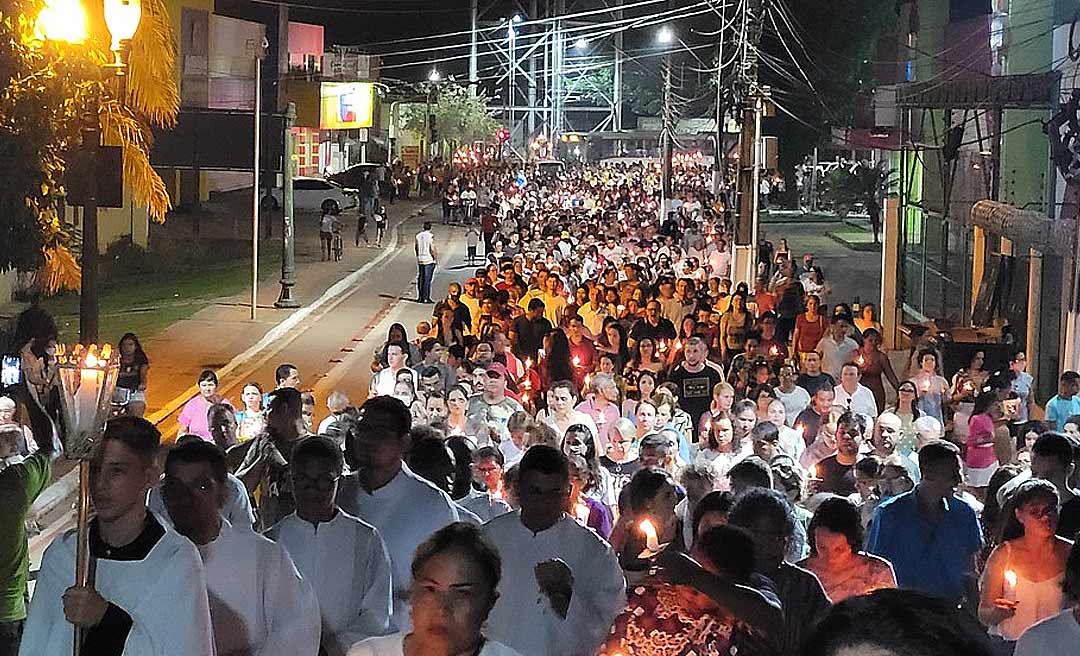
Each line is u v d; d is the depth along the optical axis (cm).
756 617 507
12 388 1337
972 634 229
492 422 1265
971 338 2450
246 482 834
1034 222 2320
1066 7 2362
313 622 589
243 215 5722
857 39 5581
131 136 2297
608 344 1806
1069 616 539
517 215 5512
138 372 1608
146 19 2292
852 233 6234
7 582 820
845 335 1817
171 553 495
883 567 702
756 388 1512
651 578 526
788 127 6075
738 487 800
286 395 845
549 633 660
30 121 1727
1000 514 755
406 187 8150
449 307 2189
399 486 713
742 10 3309
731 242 3659
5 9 1697
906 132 3131
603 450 1353
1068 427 1227
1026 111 2605
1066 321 2189
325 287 3947
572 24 9906
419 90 10038
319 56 7081
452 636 438
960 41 3347
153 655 486
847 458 1116
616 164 10256
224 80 5275
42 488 849
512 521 678
